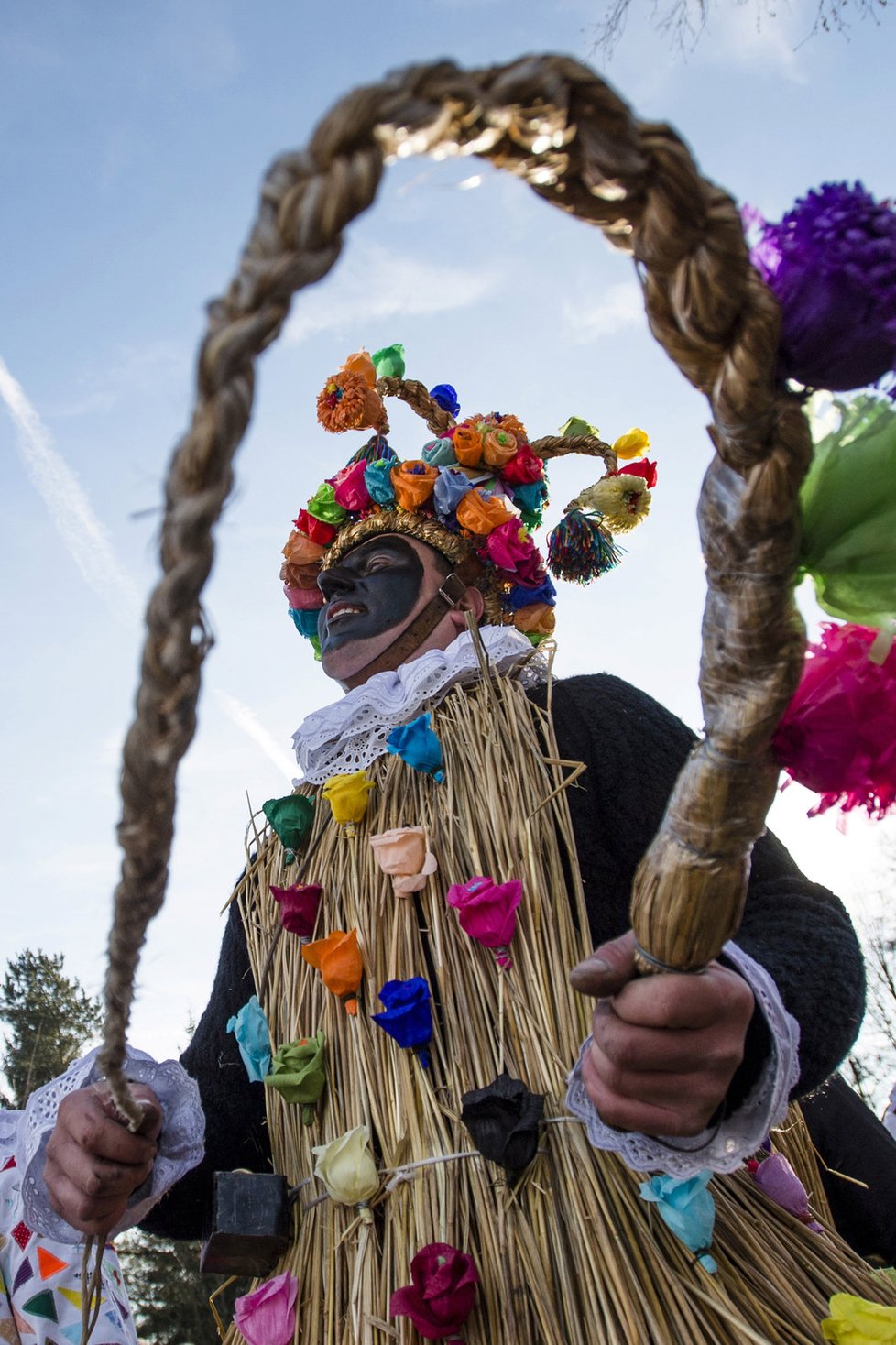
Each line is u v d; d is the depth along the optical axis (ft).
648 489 7.43
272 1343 4.22
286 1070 4.74
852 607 2.93
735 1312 3.83
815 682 3.04
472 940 4.71
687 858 2.96
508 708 5.38
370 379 7.59
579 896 4.75
